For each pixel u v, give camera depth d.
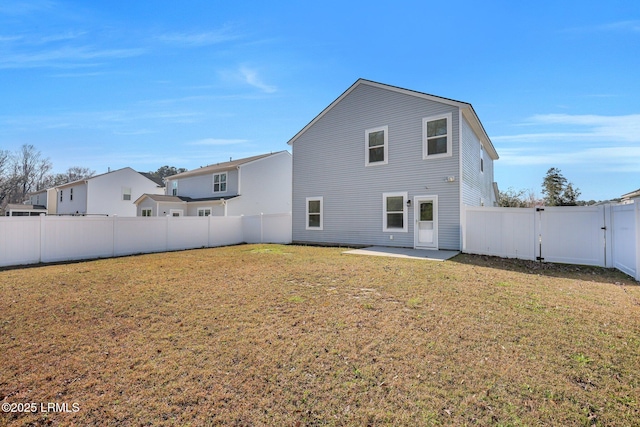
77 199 30.62
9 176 45.44
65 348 3.49
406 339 3.59
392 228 13.13
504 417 2.27
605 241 8.38
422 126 12.40
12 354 3.34
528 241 9.55
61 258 10.69
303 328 3.97
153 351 3.40
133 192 31.52
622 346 3.37
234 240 17.05
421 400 2.48
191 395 2.60
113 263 9.78
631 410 2.33
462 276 6.88
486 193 17.55
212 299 5.34
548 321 4.11
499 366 2.97
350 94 14.48
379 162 13.48
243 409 2.42
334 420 2.28
